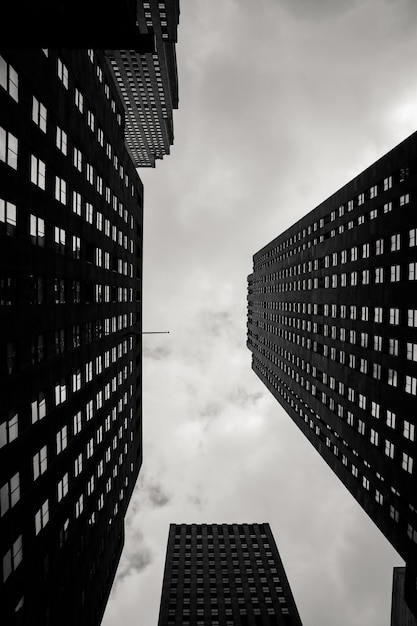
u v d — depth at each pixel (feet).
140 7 370.53
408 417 126.11
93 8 73.72
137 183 239.30
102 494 166.20
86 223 138.92
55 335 114.21
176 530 388.78
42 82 99.14
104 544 170.60
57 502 116.26
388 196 141.38
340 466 191.21
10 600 87.20
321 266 217.97
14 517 89.40
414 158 125.18
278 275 335.06
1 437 83.82
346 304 177.88
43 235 103.65
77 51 124.36
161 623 279.28
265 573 324.80
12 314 87.66
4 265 83.05
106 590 174.19
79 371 135.44
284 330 311.06
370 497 157.17
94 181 148.56
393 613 205.36
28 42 74.43
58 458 116.98
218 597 299.38
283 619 281.54
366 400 157.89
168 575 320.50
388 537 141.08
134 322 237.25
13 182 86.12
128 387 220.64
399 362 131.75
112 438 183.21
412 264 125.39
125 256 207.72
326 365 203.92
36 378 100.68
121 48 75.77
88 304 143.13
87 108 138.00
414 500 122.42
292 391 292.81
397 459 134.31
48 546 109.40
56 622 115.14
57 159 111.14
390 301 137.69
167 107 546.67
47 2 80.02
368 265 156.04
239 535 380.37
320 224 224.33
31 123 94.17
